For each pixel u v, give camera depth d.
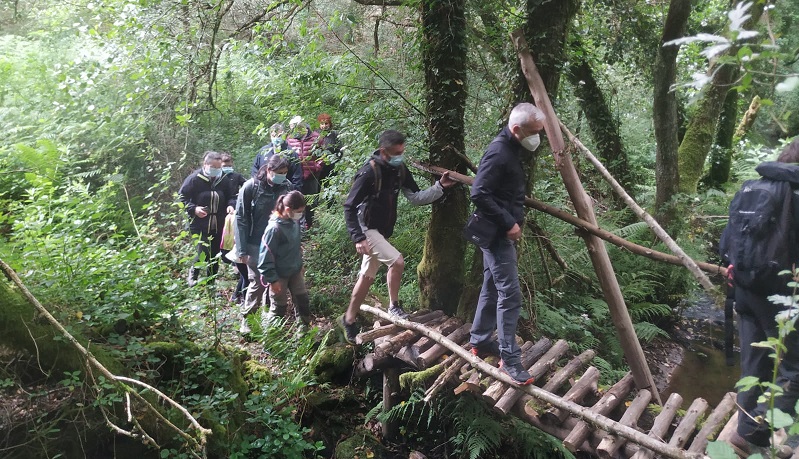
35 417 3.38
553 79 4.57
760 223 2.96
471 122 5.43
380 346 4.57
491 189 3.56
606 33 7.23
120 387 3.14
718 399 5.95
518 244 5.04
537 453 4.40
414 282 6.09
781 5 4.44
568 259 6.28
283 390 4.47
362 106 5.77
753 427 3.17
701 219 8.34
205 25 5.69
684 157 8.69
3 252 3.90
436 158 4.91
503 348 3.87
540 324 5.51
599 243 4.11
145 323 4.21
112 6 5.95
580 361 4.27
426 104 4.96
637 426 3.80
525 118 3.46
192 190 5.75
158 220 7.07
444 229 5.09
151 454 3.61
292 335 5.29
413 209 6.49
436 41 4.69
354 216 4.28
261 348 5.09
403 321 4.66
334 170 6.04
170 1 5.61
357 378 5.20
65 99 7.41
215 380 4.02
